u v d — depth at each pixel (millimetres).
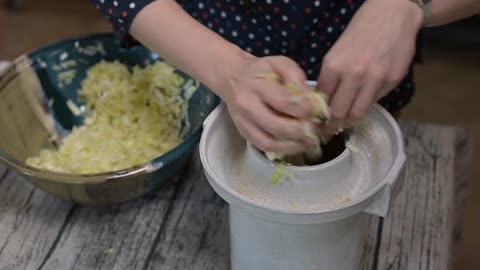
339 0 960
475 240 1689
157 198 953
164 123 1038
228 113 779
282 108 669
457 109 2008
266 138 691
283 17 970
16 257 873
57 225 918
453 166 987
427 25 772
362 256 841
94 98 1068
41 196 963
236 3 990
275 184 710
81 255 874
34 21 2371
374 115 769
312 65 1024
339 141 763
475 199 1787
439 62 2166
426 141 1035
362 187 722
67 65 1056
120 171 838
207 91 980
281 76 696
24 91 1018
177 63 810
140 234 902
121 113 1062
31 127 1018
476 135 1923
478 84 2088
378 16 716
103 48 1069
